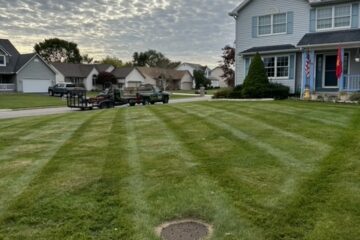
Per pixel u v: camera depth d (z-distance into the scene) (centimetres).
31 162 575
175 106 1586
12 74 4819
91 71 6303
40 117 1417
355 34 1753
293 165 510
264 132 766
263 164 521
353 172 469
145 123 999
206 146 651
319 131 749
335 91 1881
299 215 354
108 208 384
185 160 559
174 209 379
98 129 919
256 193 411
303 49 1848
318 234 318
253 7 2189
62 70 6019
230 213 364
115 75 6531
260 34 2180
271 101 1681
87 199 409
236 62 2286
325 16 1933
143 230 336
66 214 372
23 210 382
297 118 955
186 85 7706
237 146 640
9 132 922
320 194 401
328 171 476
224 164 528
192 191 425
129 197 412
